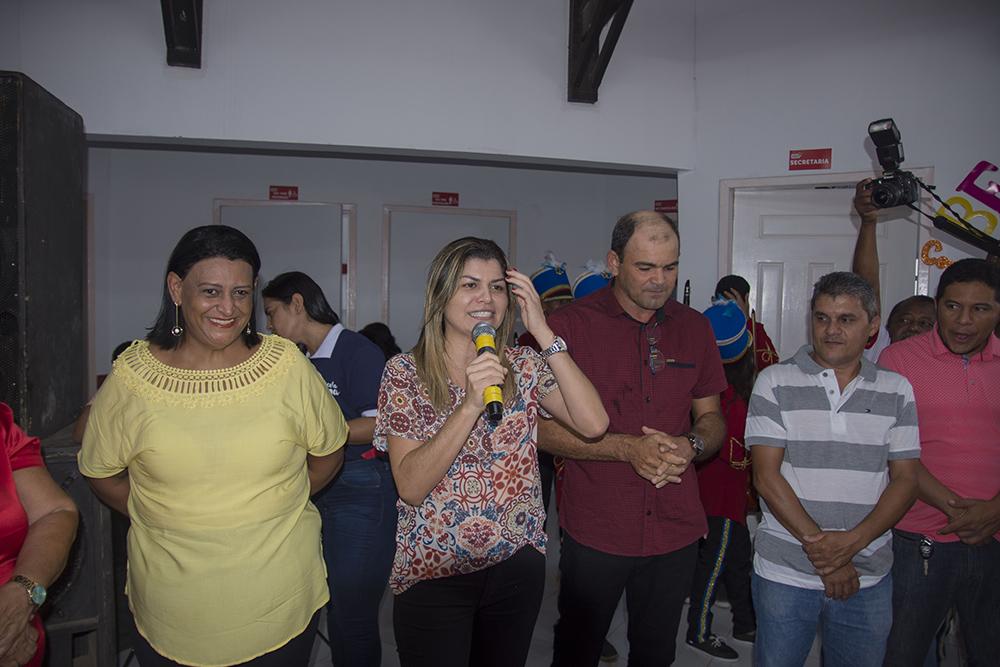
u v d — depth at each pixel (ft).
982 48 11.44
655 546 6.45
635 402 6.61
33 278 6.51
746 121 13.07
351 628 7.00
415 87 11.89
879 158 9.95
